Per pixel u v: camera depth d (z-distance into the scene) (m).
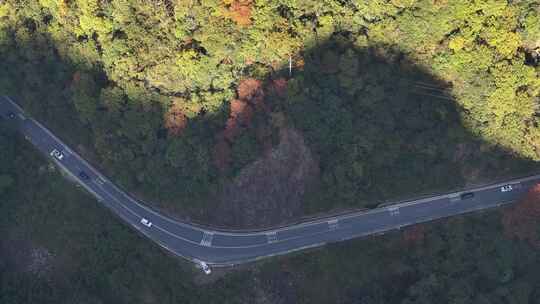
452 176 146.88
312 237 150.00
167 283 149.38
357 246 148.50
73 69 146.62
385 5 131.38
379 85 139.12
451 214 148.88
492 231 145.00
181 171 145.00
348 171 142.00
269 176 143.62
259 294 149.12
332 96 138.38
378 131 141.12
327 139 141.62
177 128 140.50
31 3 144.00
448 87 139.38
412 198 149.50
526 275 142.50
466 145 143.00
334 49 138.88
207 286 148.75
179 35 133.88
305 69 137.50
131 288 148.75
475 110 138.00
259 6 130.62
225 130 138.12
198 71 135.75
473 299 140.88
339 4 133.00
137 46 135.88
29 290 149.88
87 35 141.38
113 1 134.38
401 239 147.62
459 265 143.75
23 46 148.75
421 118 141.62
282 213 148.88
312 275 148.88
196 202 149.25
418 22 132.25
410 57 137.75
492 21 130.00
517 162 145.00
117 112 142.38
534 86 135.25
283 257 149.62
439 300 142.38
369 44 137.50
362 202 148.38
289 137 140.50
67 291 150.25
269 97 137.75
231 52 135.00
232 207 148.00
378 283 147.25
